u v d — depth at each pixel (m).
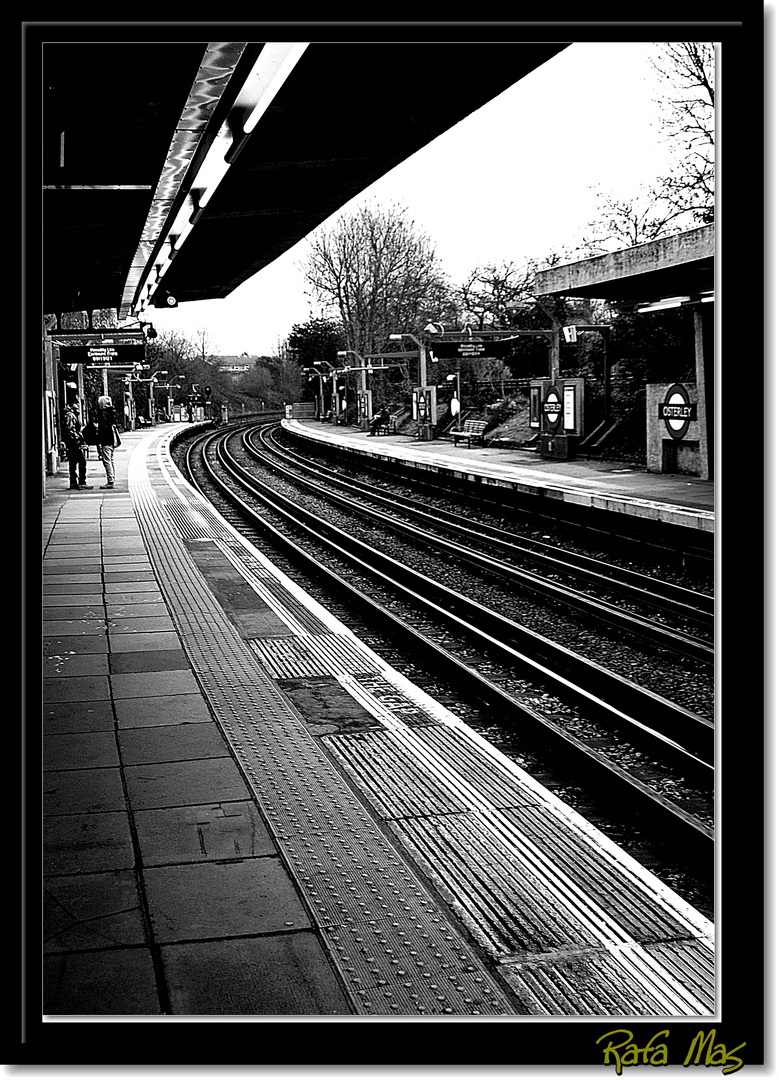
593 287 21.56
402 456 30.17
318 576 14.55
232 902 3.82
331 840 4.41
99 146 9.62
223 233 14.76
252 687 6.98
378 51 7.50
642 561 15.25
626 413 25.22
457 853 4.32
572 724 7.30
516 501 20.48
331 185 11.45
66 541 14.48
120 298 22.39
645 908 3.89
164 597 10.35
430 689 8.40
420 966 3.39
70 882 3.98
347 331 58.66
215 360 113.56
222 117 7.34
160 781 5.11
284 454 47.19
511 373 37.16
